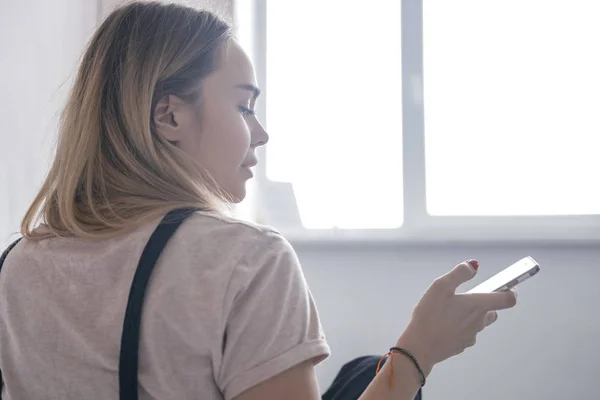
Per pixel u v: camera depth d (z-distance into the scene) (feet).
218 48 2.35
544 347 5.59
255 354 1.78
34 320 1.93
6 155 4.60
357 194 6.31
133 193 2.07
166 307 1.78
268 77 6.48
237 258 1.84
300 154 6.41
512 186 6.07
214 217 1.95
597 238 5.54
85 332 1.83
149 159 2.15
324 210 6.34
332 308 5.93
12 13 4.66
